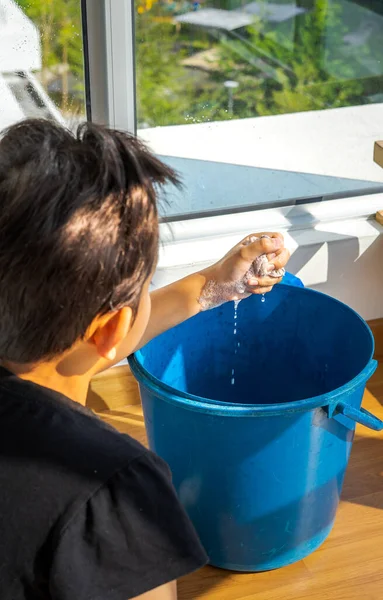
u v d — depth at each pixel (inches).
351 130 58.4
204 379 50.7
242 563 43.7
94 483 19.2
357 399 39.1
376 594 43.6
